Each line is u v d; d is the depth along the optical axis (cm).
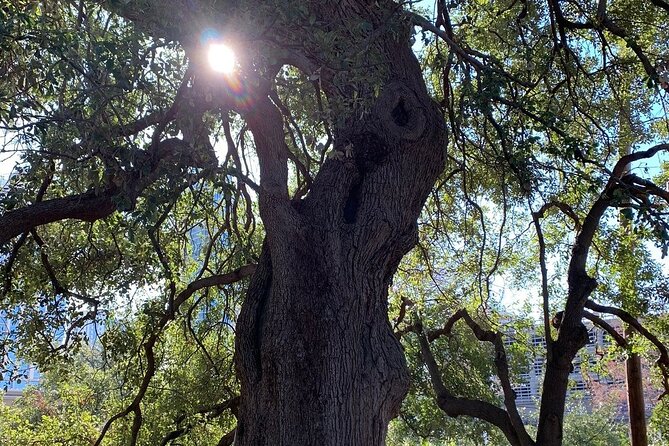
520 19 838
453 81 959
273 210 518
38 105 507
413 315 1048
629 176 770
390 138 571
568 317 871
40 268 862
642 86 1002
